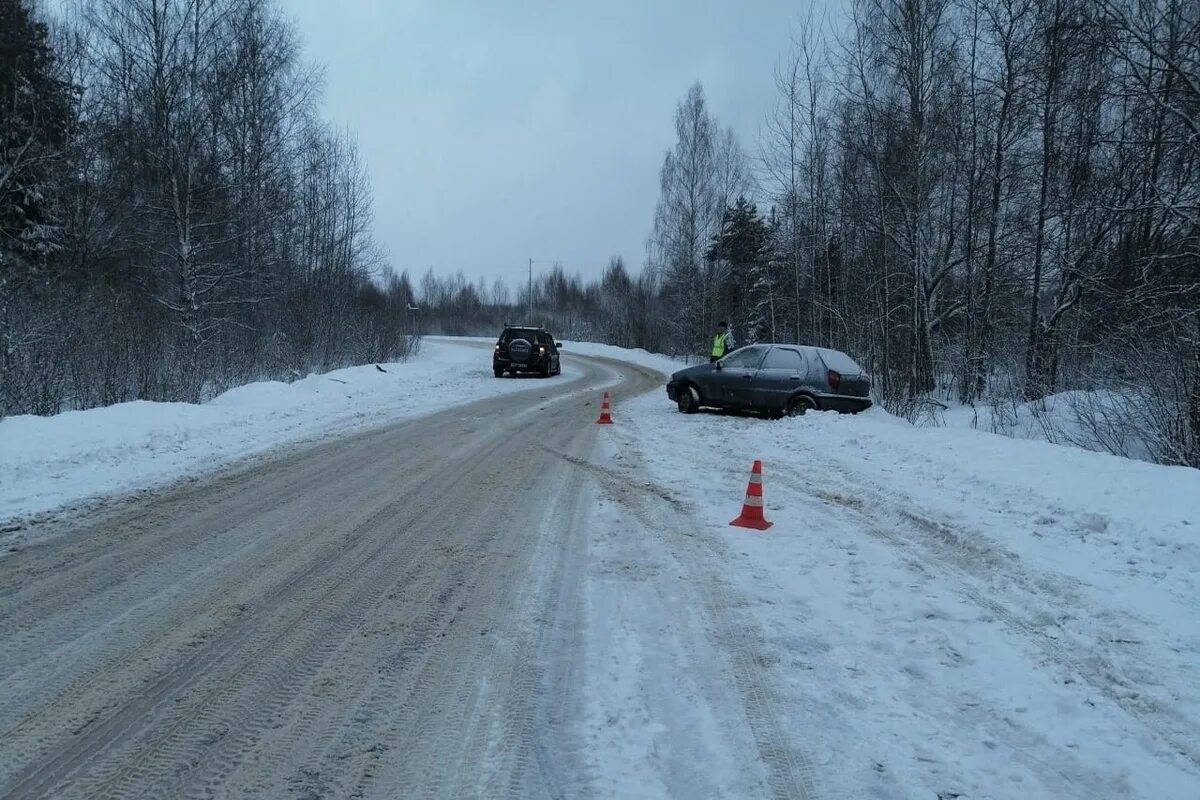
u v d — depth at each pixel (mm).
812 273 26312
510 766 3152
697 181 41156
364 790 2967
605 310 63312
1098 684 3996
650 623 4699
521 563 5820
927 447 10258
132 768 3066
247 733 3363
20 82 19516
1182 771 3232
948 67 19516
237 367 20156
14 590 5023
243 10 21234
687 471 9648
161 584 5207
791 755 3281
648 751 3283
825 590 5332
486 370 28781
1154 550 6008
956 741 3436
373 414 14758
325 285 29094
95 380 14695
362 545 6207
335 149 29984
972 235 20078
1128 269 14625
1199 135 11133
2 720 3408
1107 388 12188
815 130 24719
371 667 4039
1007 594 5277
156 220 20469
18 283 16453
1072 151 16875
